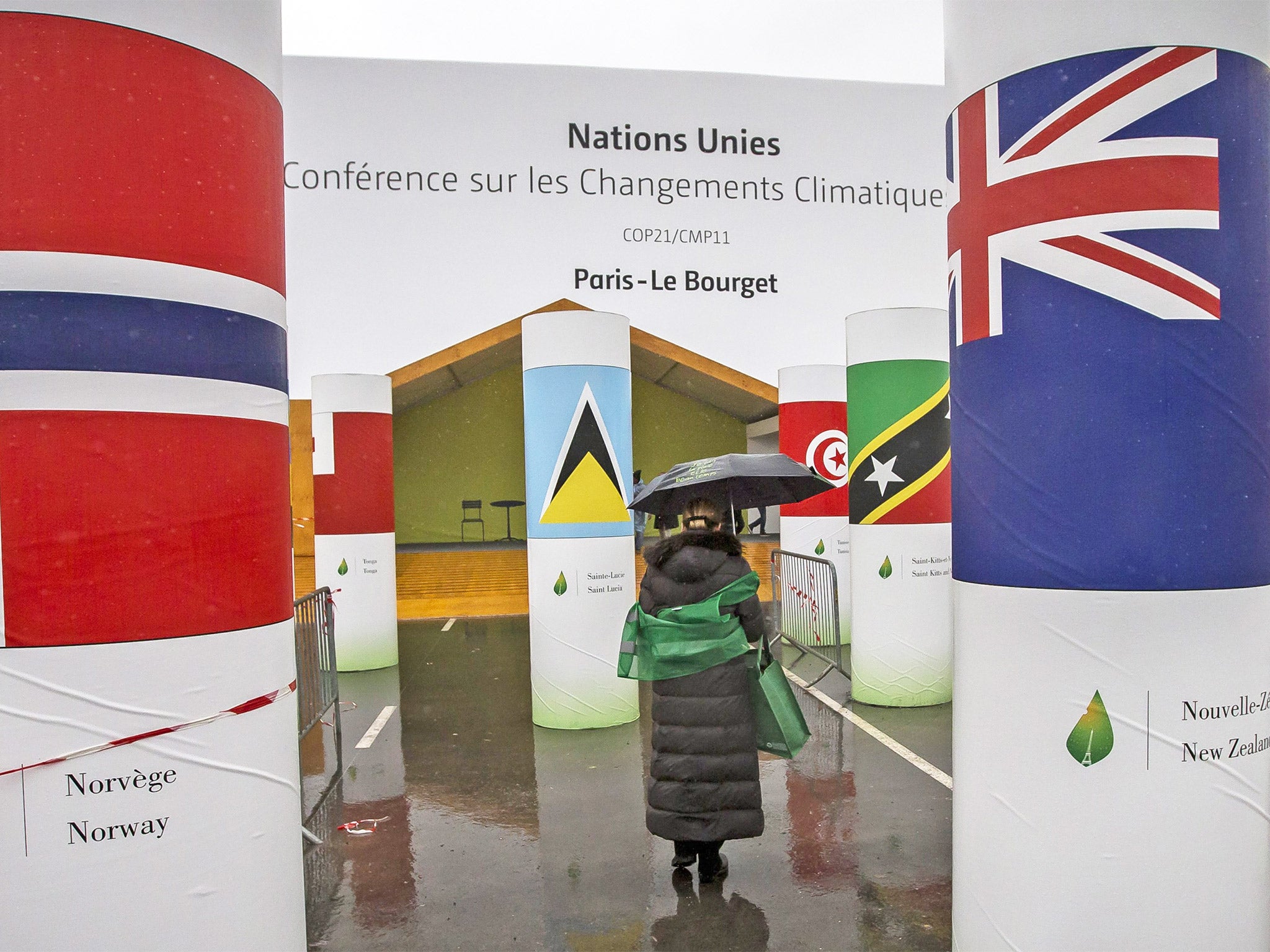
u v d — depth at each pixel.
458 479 22.22
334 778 6.05
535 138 14.11
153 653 2.13
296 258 13.74
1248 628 2.46
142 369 2.09
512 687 9.21
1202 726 2.42
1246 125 2.41
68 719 2.06
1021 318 2.51
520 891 4.14
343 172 13.77
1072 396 2.44
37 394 2.01
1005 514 2.57
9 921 2.05
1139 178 2.36
